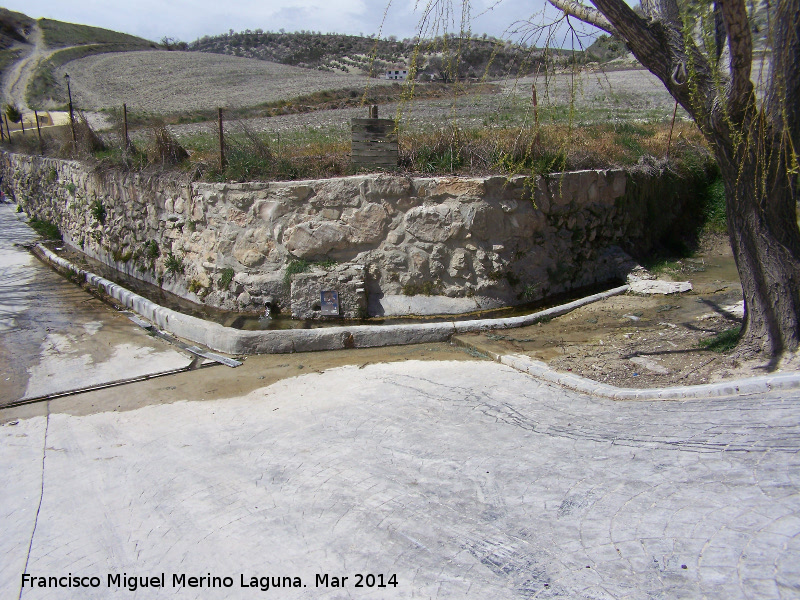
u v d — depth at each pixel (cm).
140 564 386
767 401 500
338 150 1078
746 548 328
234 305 940
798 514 346
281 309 914
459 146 973
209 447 536
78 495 470
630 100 2197
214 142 1309
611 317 843
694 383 575
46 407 637
